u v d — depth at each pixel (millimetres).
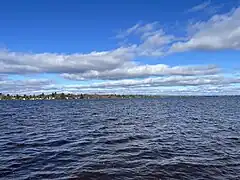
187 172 13609
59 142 23047
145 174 13266
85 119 48812
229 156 17203
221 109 77250
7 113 69625
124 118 50438
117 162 15617
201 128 32625
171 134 27562
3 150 19688
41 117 55000
